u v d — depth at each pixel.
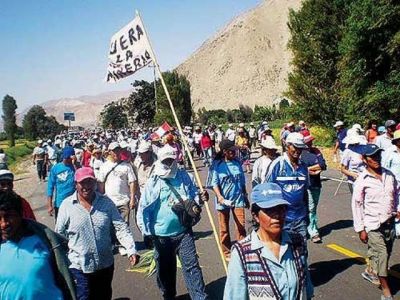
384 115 22.38
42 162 25.20
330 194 14.05
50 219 13.50
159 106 62.31
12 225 3.68
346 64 23.44
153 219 6.12
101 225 5.21
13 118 83.62
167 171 6.06
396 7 20.52
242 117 95.00
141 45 8.12
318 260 7.88
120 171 8.79
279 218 3.27
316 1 28.20
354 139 8.95
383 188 5.88
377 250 5.91
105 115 105.31
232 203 7.97
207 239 9.82
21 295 3.59
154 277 7.71
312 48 28.47
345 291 6.49
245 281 3.24
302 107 29.64
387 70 22.41
